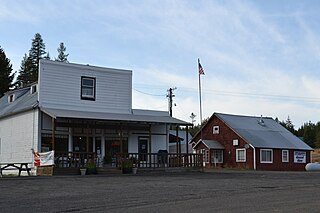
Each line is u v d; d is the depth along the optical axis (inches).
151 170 1170.6
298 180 842.2
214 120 2021.4
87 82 1250.0
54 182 797.9
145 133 1299.2
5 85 2365.9
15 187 696.4
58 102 1192.8
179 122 1257.4
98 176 983.0
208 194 570.6
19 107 1231.5
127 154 1154.7
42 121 1147.3
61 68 1208.8
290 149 1942.7
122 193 592.4
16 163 1111.0
